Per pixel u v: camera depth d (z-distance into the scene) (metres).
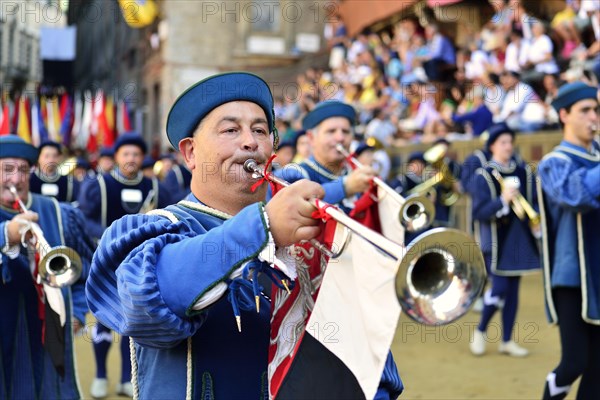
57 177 7.45
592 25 9.38
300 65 13.51
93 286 1.80
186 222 1.88
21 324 3.48
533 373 5.51
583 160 3.96
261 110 1.96
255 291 1.68
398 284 1.40
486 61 11.11
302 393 1.72
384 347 1.62
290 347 1.81
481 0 12.33
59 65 23.75
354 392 1.69
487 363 5.80
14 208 3.73
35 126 16.33
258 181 1.89
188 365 1.79
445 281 1.44
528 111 9.72
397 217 3.55
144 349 1.88
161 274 1.65
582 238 3.86
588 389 3.86
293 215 1.61
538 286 9.15
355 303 1.72
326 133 4.60
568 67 9.55
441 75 12.31
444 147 8.52
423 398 4.84
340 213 1.58
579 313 3.83
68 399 3.53
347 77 14.12
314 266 1.87
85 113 17.73
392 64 13.11
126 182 6.50
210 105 1.91
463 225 10.26
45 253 3.26
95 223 6.35
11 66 29.61
